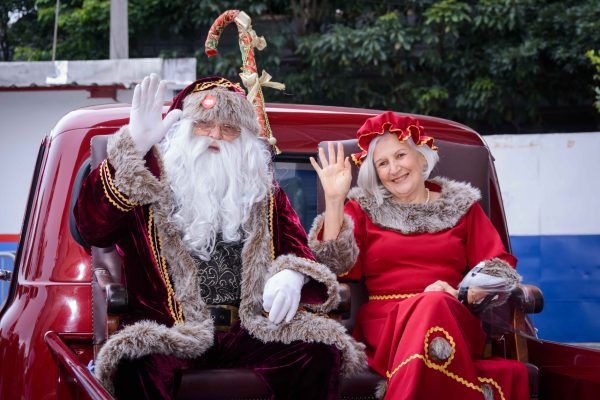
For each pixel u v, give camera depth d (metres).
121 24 10.77
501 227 3.99
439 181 3.77
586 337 8.25
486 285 3.29
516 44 12.65
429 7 12.50
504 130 13.95
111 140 2.95
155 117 2.96
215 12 12.84
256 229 3.12
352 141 3.74
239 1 12.70
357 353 2.99
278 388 2.91
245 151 3.18
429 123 3.99
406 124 3.62
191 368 2.99
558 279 8.30
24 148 8.91
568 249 8.30
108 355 2.73
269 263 3.09
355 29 13.29
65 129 3.56
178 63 8.39
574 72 12.80
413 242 3.58
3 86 8.30
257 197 3.15
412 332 3.01
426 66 13.17
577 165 8.27
